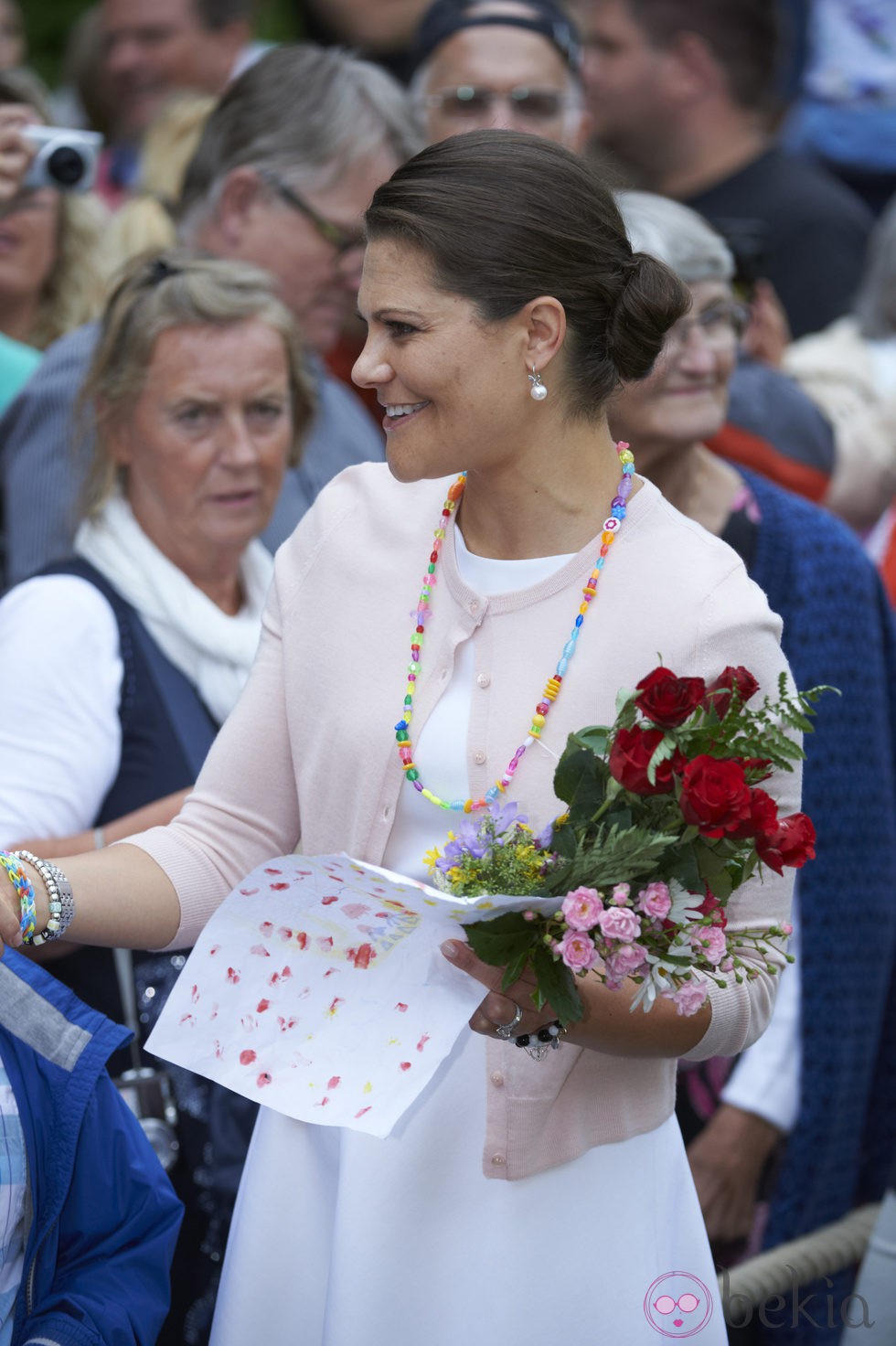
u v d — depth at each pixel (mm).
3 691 9711
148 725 10008
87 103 20719
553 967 6535
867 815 11680
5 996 7398
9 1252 7297
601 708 7234
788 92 20078
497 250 6805
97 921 7523
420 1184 7480
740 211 18703
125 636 10078
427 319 6852
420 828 7516
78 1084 7402
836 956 11625
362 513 7977
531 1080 7418
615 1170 7590
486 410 6992
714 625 7176
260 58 13219
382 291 6914
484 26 14836
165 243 15008
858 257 18906
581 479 7383
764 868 7375
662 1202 7781
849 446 15312
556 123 15062
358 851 7625
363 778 7582
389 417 7172
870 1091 12867
